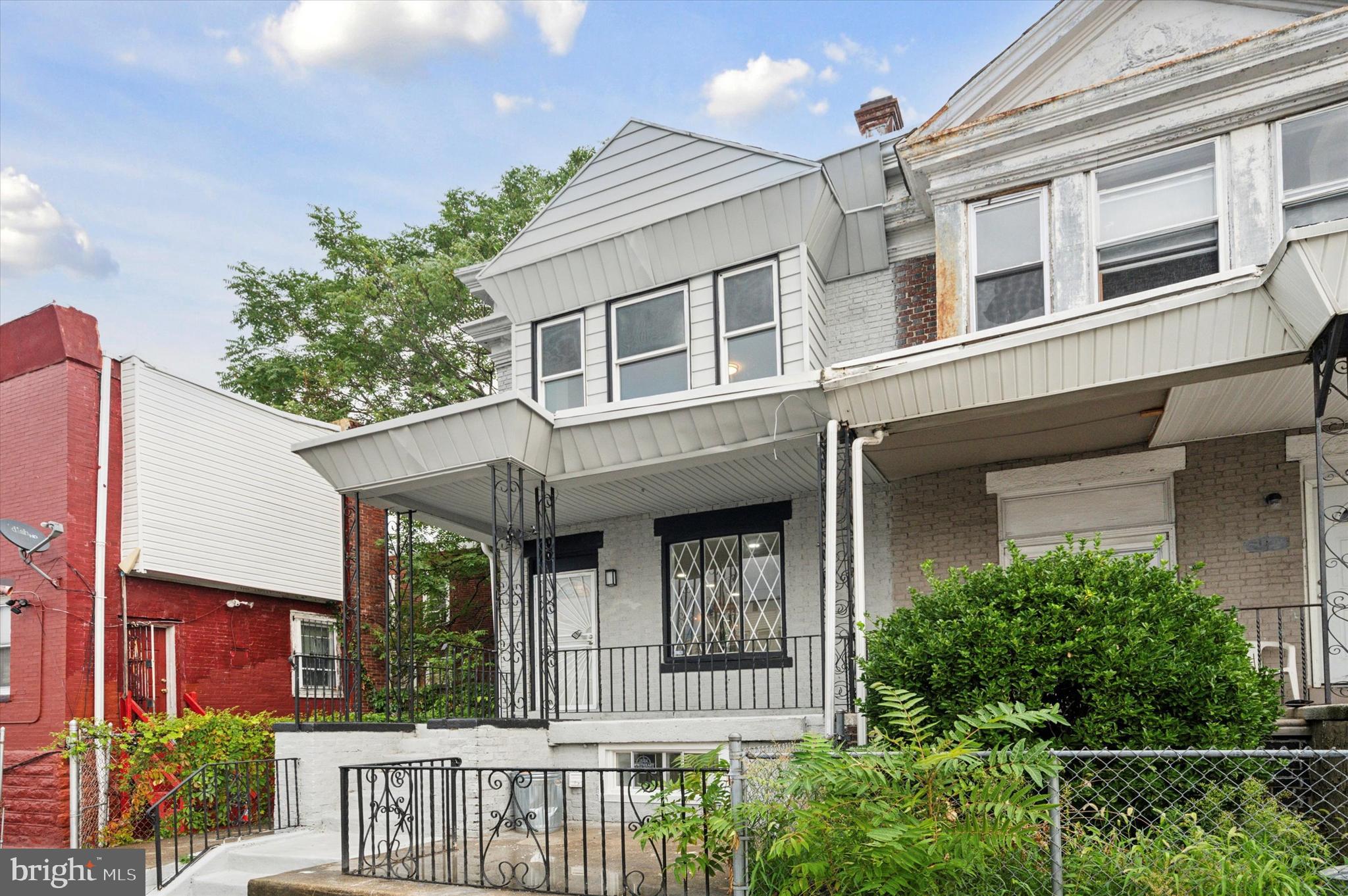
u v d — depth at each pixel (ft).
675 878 18.43
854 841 15.70
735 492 35.78
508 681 41.42
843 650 27.04
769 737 26.78
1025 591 19.04
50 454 40.22
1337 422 26.99
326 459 33.91
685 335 36.14
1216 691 17.21
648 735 28.76
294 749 29.94
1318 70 25.96
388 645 36.17
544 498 32.89
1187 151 27.86
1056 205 29.35
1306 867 15.01
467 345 74.84
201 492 44.83
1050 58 31.01
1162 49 29.60
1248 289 21.09
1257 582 27.63
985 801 15.10
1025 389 24.14
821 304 35.86
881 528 33.91
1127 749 17.10
